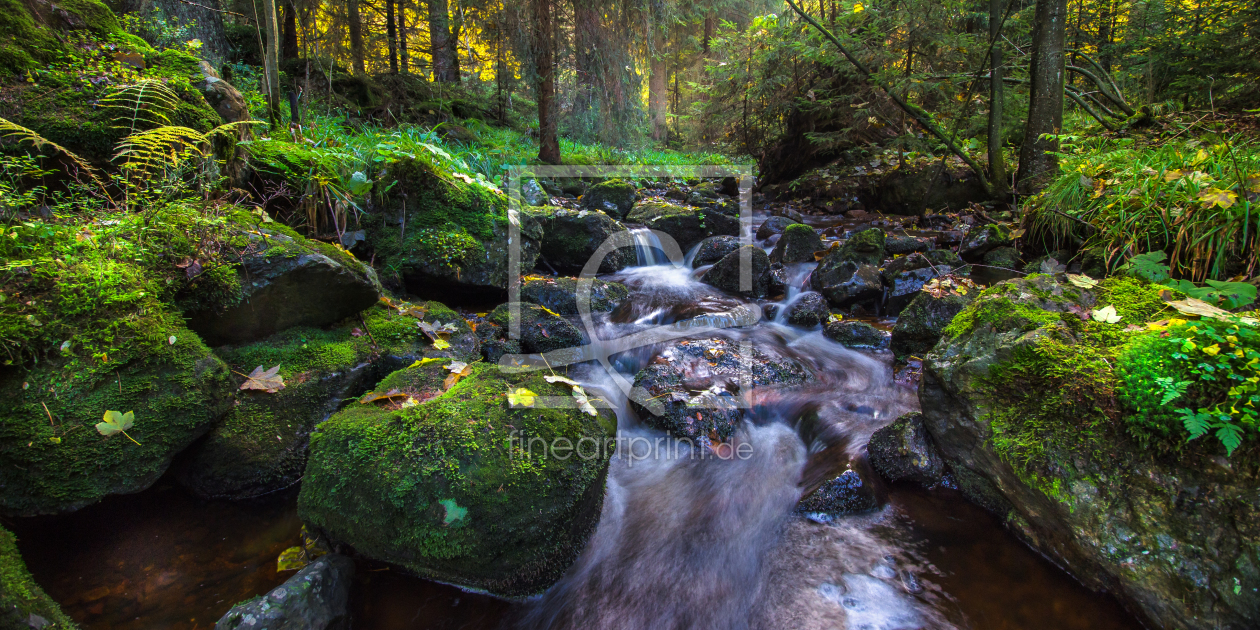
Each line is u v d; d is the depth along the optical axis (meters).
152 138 2.58
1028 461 2.11
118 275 2.25
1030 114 6.52
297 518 2.34
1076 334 2.28
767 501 2.61
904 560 2.20
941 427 2.55
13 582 1.55
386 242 4.11
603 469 2.28
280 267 2.75
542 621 2.00
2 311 1.95
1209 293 2.30
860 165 9.95
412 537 1.93
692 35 19.09
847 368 3.82
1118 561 1.83
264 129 4.45
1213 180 3.43
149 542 2.11
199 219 2.67
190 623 1.80
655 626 2.01
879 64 8.30
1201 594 1.65
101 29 3.53
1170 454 1.80
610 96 10.69
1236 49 6.96
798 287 5.41
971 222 6.95
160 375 2.20
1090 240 4.23
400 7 13.34
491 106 14.14
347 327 3.11
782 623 1.99
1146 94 8.26
